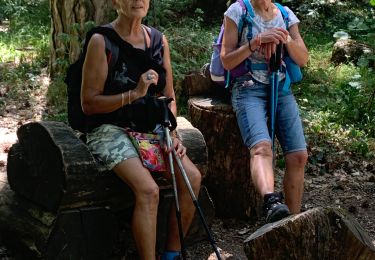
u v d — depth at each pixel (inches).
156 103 143.6
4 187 156.3
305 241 119.3
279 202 141.7
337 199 199.6
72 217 134.4
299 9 412.8
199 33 310.8
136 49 142.3
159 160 142.3
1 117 254.7
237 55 160.6
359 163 226.4
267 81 165.2
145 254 134.3
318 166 222.5
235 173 177.8
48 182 136.0
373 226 181.8
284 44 163.5
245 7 164.4
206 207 160.7
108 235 139.3
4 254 149.9
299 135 163.8
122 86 141.3
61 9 289.3
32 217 141.1
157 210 144.6
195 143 155.8
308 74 303.3
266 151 154.6
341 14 436.1
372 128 249.9
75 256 136.4
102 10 287.0
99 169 136.5
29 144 140.9
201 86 186.5
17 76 297.3
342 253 119.5
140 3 140.0
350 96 269.7
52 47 297.4
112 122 144.0
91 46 138.3
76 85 145.3
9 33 375.9
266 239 121.2
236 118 172.1
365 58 280.8
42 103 271.7
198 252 164.2
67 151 133.1
